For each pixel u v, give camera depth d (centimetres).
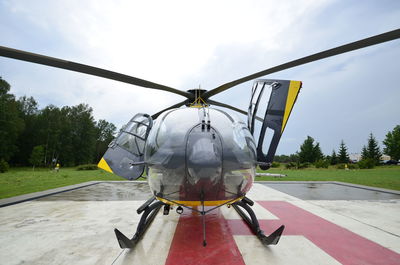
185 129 252
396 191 757
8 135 3578
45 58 273
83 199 636
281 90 331
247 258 260
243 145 266
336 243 309
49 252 280
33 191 769
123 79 334
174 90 375
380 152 5247
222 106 472
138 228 306
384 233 350
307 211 493
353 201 607
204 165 221
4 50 252
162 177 244
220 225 385
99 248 291
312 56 291
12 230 365
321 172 1920
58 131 4372
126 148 368
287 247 293
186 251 280
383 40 254
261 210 501
